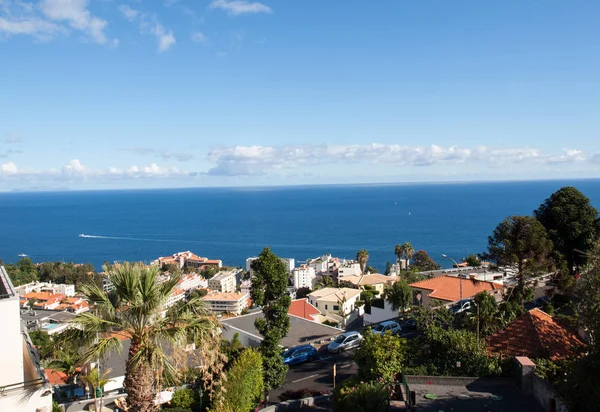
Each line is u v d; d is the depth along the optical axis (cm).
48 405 1323
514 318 2900
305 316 5097
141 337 1335
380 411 1573
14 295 1347
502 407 1585
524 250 3253
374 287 8019
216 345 1424
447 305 3794
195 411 2031
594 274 1742
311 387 2467
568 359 1759
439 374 1914
